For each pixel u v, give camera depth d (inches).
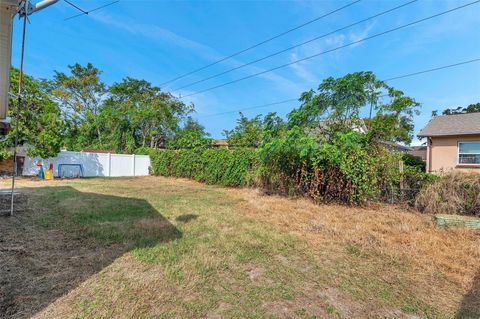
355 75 349.1
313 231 171.9
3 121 178.2
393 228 178.4
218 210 233.6
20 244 132.7
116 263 113.1
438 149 457.4
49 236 146.9
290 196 307.9
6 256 116.6
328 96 365.1
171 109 884.6
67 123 520.4
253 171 382.9
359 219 203.6
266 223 190.9
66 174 525.7
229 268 113.3
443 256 129.8
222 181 432.8
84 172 553.3
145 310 80.4
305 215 217.2
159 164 621.6
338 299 91.4
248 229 173.3
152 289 92.9
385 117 382.9
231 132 774.5
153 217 197.9
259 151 343.9
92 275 101.5
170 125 841.5
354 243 149.7
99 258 117.9
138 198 287.4
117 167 608.4
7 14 97.1
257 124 650.2
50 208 218.4
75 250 127.2
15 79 412.8
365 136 292.5
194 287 95.9
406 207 249.3
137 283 96.6
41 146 447.5
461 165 429.7
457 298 93.0
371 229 176.6
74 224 172.1
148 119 796.6
